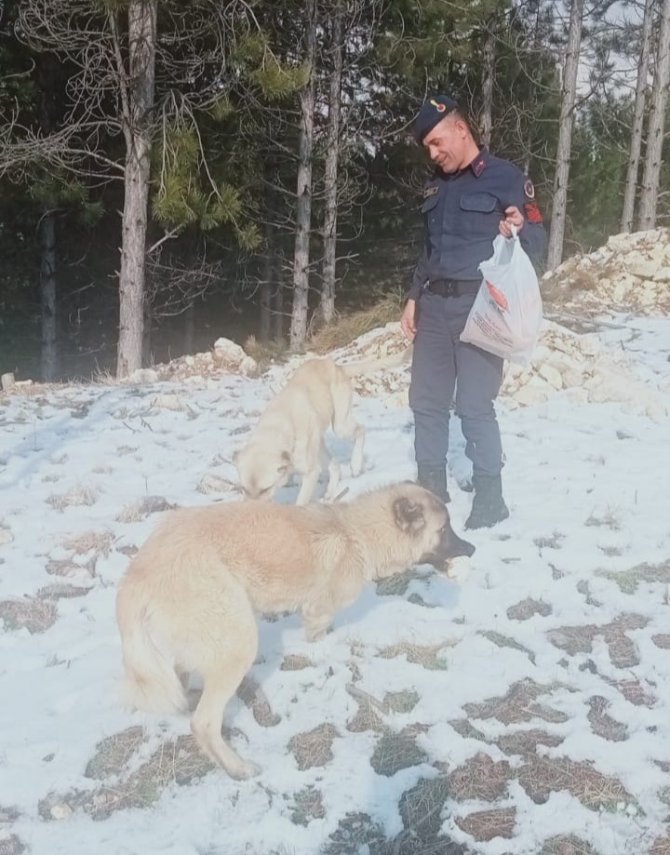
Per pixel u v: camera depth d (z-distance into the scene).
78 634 4.23
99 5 12.62
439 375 5.35
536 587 4.70
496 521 5.45
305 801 3.11
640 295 15.07
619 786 3.15
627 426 7.68
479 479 5.37
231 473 6.67
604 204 28.14
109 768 3.27
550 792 3.13
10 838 2.92
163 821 2.98
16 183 14.71
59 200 15.34
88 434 7.91
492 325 4.77
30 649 4.10
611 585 4.72
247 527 3.53
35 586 4.75
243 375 11.09
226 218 14.75
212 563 3.31
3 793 3.13
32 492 6.31
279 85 13.63
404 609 4.48
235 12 14.28
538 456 6.88
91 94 14.70
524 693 3.74
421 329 5.30
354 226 21.08
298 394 5.92
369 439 7.60
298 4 16.70
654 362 10.45
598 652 4.07
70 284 19.55
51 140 13.61
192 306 20.70
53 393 9.81
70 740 3.41
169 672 3.19
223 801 3.08
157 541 3.41
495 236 4.92
